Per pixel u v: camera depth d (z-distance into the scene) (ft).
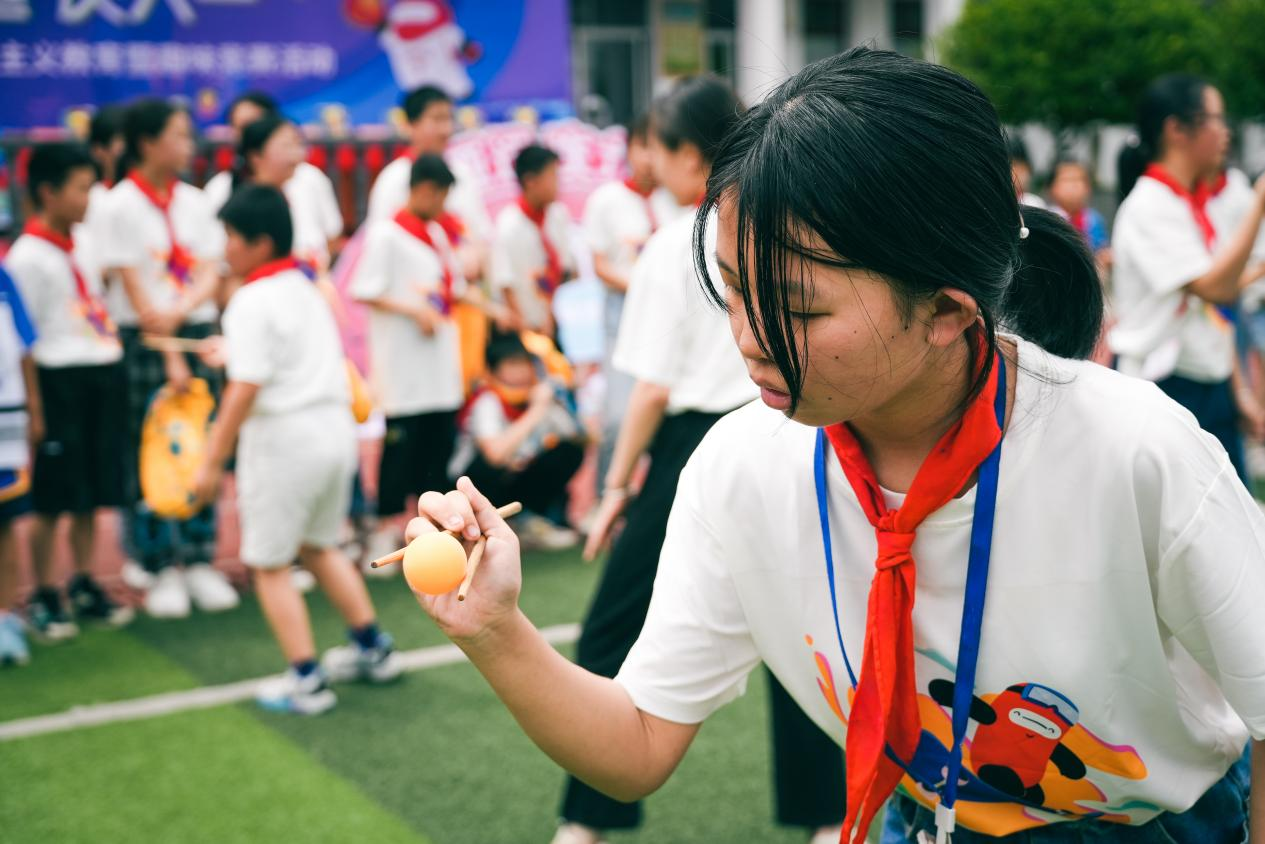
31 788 11.08
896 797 5.26
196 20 28.68
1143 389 4.13
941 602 4.33
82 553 16.07
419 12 30.99
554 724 4.59
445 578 4.09
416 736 12.17
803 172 3.50
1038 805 4.73
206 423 15.61
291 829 10.25
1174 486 4.00
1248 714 4.20
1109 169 43.29
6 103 26.86
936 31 43.57
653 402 9.30
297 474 12.50
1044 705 4.37
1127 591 4.15
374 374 17.92
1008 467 4.10
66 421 15.46
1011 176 3.76
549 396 17.98
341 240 25.38
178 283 16.79
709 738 11.93
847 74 3.66
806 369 3.69
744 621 4.88
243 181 16.90
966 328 3.88
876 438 4.29
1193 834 4.85
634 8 43.93
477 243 20.44
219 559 18.95
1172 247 12.64
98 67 27.76
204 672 14.10
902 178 3.51
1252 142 41.22
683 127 9.24
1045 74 33.88
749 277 3.67
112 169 18.42
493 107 32.22
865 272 3.57
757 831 10.12
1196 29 34.32
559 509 19.26
